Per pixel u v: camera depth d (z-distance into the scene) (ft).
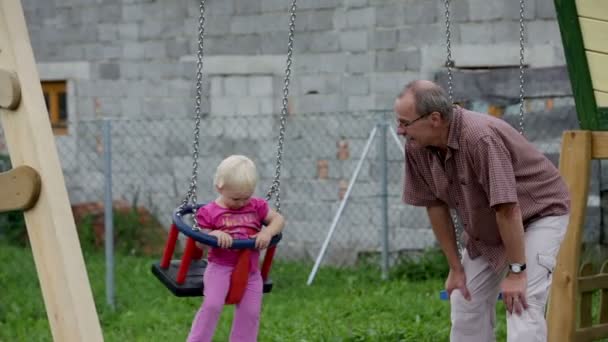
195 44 59.21
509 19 49.80
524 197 24.53
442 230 26.37
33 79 23.24
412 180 26.00
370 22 54.03
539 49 48.93
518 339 23.99
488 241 25.48
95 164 63.16
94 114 63.00
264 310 42.70
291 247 57.36
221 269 23.56
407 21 52.90
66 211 22.98
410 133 23.81
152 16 60.44
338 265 55.62
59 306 22.93
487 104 50.29
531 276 24.53
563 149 30.78
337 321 39.09
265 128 57.31
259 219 24.04
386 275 49.80
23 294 47.26
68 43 63.57
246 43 57.62
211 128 59.06
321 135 56.08
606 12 30.27
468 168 23.81
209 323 23.47
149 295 47.11
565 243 30.55
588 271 31.73
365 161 54.75
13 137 23.39
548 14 48.62
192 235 22.65
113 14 61.72
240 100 58.03
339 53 55.16
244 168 23.27
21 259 55.77
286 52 56.54
